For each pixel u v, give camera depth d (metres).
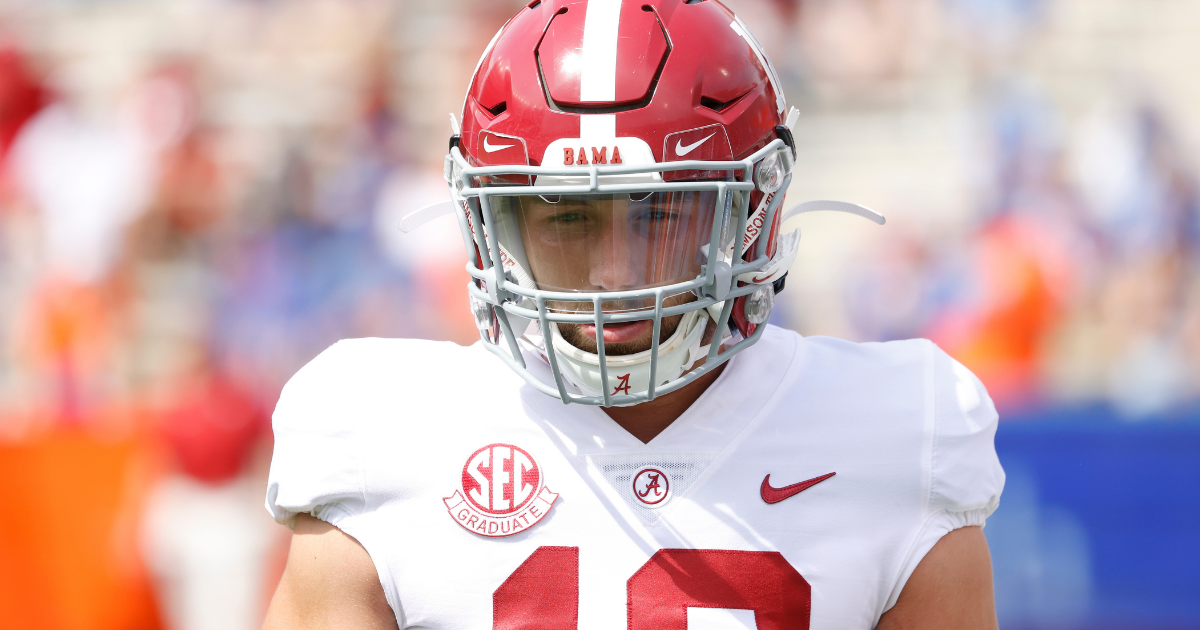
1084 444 12.63
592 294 4.59
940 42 25.23
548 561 4.73
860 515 4.78
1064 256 19.09
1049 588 12.59
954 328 18.78
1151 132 20.62
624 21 4.84
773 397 4.89
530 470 4.81
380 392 4.97
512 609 4.72
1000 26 25.28
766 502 4.76
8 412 18.16
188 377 15.30
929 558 4.79
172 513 14.45
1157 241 19.59
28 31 26.30
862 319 19.84
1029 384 14.26
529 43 4.95
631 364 4.73
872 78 24.86
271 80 24.39
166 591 14.51
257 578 14.84
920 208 21.41
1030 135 21.61
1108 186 20.34
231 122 23.36
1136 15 25.23
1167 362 18.33
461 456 4.84
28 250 20.94
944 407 4.92
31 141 22.05
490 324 5.00
